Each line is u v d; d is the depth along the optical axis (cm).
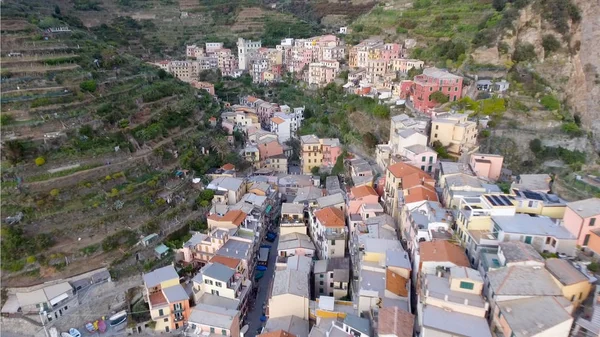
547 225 5725
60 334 6844
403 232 7306
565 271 4791
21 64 10031
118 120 10100
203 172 10625
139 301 7269
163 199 8956
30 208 7794
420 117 10281
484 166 8125
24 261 7356
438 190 7762
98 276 7362
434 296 4862
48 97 9450
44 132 8881
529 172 9288
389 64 14488
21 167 8194
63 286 7081
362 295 5788
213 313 6619
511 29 12019
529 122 9869
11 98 9094
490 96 10744
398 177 7969
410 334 4838
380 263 6431
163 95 12131
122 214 8350
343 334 5403
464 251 5881
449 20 14700
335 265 7369
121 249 7919
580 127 10112
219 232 8100
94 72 10975
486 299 4925
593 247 5331
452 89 10856
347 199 8956
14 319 6794
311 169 12225
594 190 6594
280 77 19775
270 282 8150
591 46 11625
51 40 11231
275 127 14450
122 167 9106
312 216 8844
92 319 7112
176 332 6912
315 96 16088
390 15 17425
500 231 5616
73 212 8025
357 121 12281
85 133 9244
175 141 10762
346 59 17062
